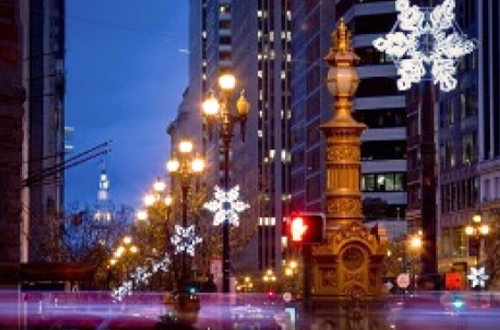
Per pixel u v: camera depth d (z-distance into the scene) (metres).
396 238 130.62
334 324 32.78
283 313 45.91
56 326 42.41
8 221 27.88
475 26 125.38
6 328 27.88
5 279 27.80
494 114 121.56
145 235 113.31
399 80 26.11
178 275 75.25
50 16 148.12
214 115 45.06
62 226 148.50
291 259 173.25
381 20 163.50
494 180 119.56
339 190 33.94
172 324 33.94
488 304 74.44
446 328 46.97
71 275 47.75
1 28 28.12
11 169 28.02
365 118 163.88
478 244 86.94
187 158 59.69
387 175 162.12
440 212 135.38
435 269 40.47
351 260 32.94
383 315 33.00
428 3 33.69
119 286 112.44
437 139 138.38
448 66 26.05
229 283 46.84
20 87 28.34
